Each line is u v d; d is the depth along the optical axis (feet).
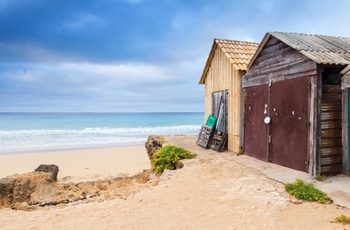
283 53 25.05
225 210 16.67
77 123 203.10
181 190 20.94
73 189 29.66
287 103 24.48
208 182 22.34
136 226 15.26
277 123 25.93
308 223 14.40
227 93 35.99
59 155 63.98
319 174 21.09
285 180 21.18
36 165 53.01
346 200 16.90
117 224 15.69
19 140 96.12
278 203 17.04
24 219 17.31
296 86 23.32
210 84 41.63
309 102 21.85
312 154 21.50
